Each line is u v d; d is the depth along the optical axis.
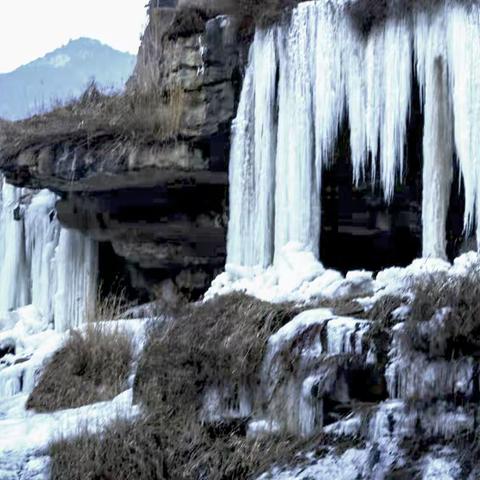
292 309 12.34
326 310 11.88
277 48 15.17
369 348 11.15
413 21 13.99
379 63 14.25
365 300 12.26
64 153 16.89
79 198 18.05
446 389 10.58
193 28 16.31
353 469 10.59
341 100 14.59
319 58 14.73
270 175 15.24
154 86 17.08
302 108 14.84
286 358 11.53
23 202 20.23
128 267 18.66
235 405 11.81
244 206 15.51
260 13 15.33
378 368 11.06
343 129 14.75
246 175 15.51
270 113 15.26
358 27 14.44
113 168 16.53
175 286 18.03
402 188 14.74
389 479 10.38
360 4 14.40
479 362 10.53
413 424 10.55
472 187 13.41
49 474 11.37
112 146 16.55
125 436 11.50
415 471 10.32
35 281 19.69
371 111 14.27
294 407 11.34
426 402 10.59
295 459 10.93
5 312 20.02
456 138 13.52
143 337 14.16
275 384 11.55
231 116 15.85
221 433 11.62
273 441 11.21
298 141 14.84
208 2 16.30
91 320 15.52
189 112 16.14
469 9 13.53
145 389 12.35
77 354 14.25
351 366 11.14
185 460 11.27
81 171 16.80
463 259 12.80
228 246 15.69
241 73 15.80
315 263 14.22
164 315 14.12
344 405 11.10
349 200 15.16
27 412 13.65
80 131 16.83
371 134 14.27
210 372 11.95
